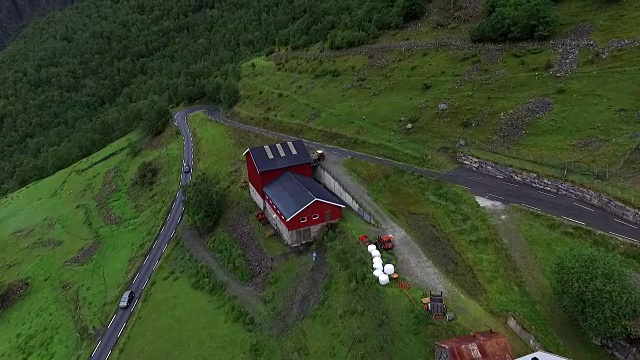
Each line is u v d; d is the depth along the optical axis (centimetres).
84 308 6712
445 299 4447
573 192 5344
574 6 8319
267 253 5969
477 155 6347
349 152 7531
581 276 3825
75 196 10788
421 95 8162
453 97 7675
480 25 8775
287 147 6756
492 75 7794
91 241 8481
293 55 12325
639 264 4344
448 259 5016
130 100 17162
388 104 8306
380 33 10825
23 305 7512
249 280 5888
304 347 4666
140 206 8938
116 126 14562
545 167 5756
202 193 7081
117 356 5581
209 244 6781
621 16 7588
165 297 6228
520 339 4072
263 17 17538
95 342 5919
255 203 6956
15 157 16600
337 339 4553
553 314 4256
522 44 8112
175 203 8188
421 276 4762
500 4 8925
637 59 6725
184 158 9494
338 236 5619
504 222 5225
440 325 4153
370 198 6247
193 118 11519
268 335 5062
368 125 7969
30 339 6625
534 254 4809
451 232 5362
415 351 4088
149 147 11206
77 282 7456
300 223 5703
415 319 4262
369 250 5050
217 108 12144
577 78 6919
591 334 3872
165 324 5788
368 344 4319
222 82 12538
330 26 12588
